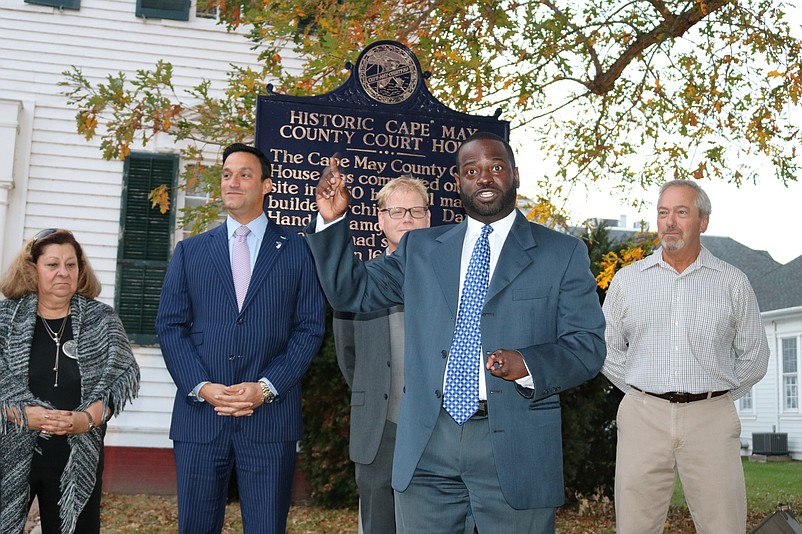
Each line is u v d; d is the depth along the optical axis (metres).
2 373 4.03
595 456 8.27
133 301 9.50
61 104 9.66
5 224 9.31
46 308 4.26
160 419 9.27
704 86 8.68
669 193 4.57
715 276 4.55
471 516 3.00
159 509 8.27
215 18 10.02
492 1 7.25
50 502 4.11
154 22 9.94
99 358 4.24
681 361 4.46
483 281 3.00
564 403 7.70
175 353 4.02
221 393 3.88
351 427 4.13
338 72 7.21
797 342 25.22
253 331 4.04
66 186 9.57
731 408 4.52
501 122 5.46
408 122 5.36
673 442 4.46
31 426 3.96
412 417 2.95
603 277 6.84
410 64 5.39
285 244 4.24
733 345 4.60
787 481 13.97
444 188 5.36
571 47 7.79
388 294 3.15
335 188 2.97
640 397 4.58
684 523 8.15
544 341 2.91
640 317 4.58
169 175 9.73
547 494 2.86
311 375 7.39
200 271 4.11
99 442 4.18
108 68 9.84
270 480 3.98
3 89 9.58
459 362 2.93
